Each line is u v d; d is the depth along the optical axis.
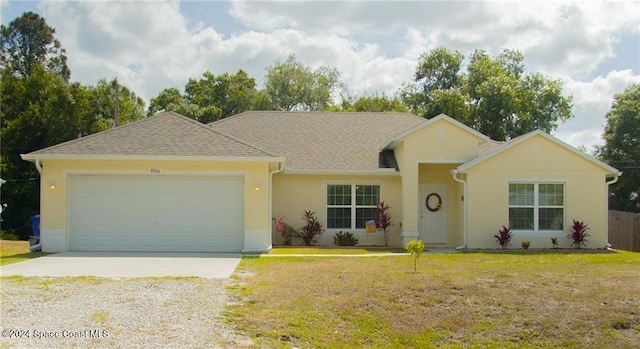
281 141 22.16
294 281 10.86
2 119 35.66
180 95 55.09
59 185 16.42
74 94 36.84
